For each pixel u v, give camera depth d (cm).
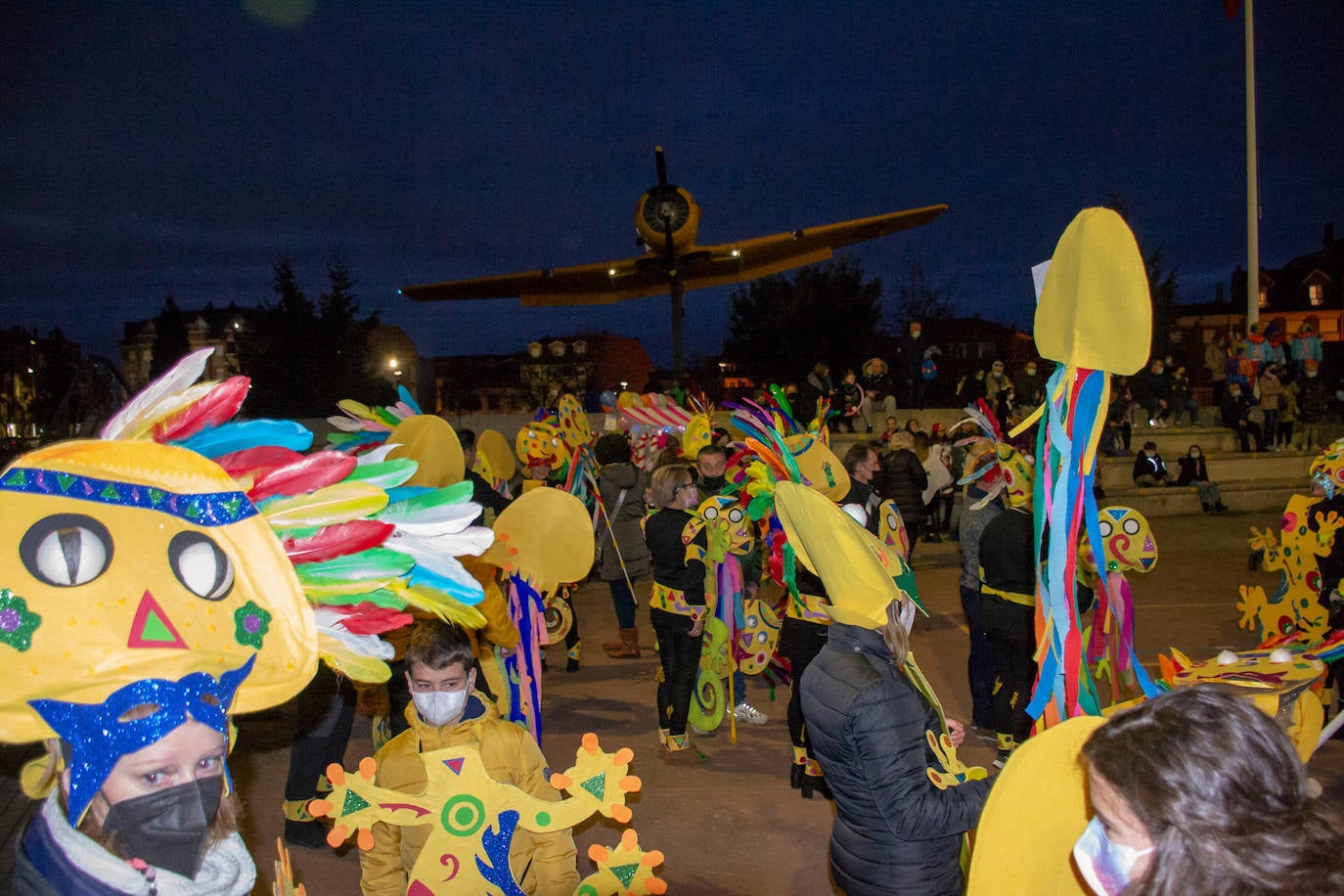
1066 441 202
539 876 231
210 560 132
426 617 238
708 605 528
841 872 246
